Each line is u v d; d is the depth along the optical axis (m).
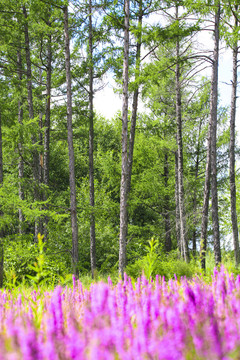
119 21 16.67
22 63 25.22
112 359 1.35
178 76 21.25
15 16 19.69
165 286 3.07
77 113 22.92
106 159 27.67
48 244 18.70
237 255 19.03
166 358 1.38
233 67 20.50
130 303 2.32
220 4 15.85
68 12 19.70
